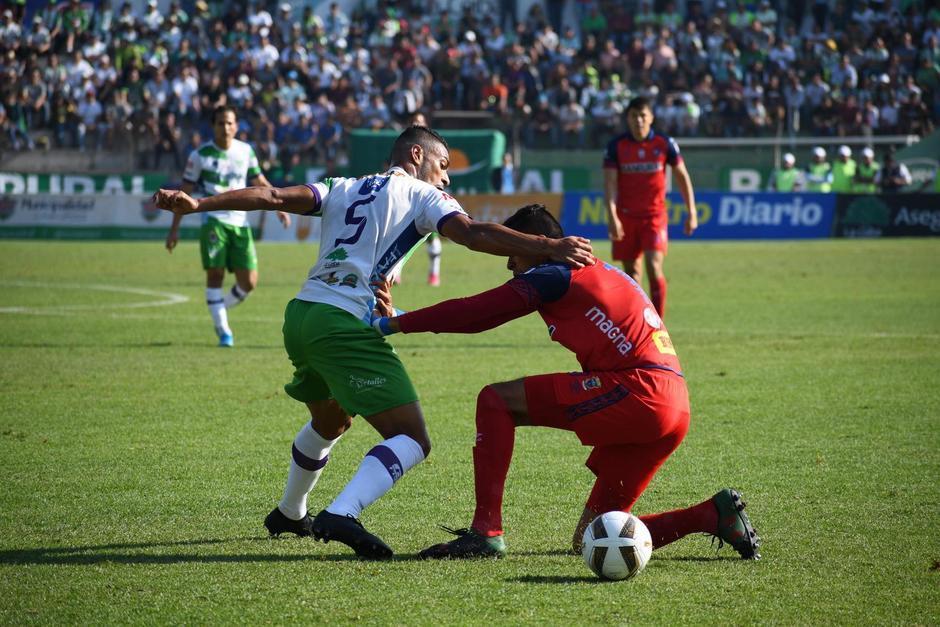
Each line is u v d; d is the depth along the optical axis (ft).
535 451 50.08
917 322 97.04
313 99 251.60
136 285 134.62
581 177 238.48
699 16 272.10
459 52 259.39
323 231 35.42
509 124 247.09
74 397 62.90
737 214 210.59
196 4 265.54
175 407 60.18
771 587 31.17
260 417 57.62
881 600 29.96
